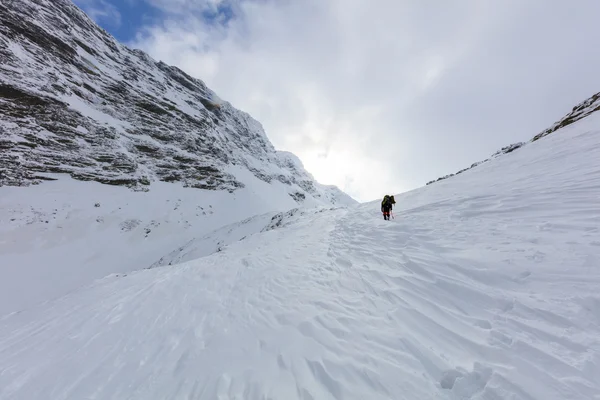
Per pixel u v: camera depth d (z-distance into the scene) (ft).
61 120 138.31
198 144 228.84
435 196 39.65
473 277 13.70
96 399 11.41
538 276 11.86
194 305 21.83
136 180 152.15
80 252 99.50
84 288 38.60
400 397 8.43
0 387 13.55
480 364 8.57
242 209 187.42
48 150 124.88
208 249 107.65
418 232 24.25
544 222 17.02
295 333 13.44
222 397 9.87
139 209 137.28
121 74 229.66
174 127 223.10
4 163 107.86
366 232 31.63
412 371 9.30
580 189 19.89
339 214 68.18
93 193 127.65
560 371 7.56
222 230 128.47
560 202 19.11
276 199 248.93
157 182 165.99
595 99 65.05
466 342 9.78
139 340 16.92
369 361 10.23
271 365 11.23
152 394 11.02
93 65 201.77
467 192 33.42
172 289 27.84
